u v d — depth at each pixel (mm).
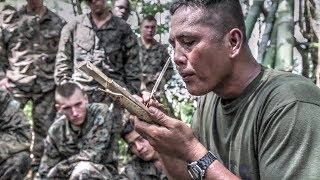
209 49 1615
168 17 7215
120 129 4824
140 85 5699
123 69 5688
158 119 1632
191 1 1620
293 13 7406
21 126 4254
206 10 1613
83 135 4453
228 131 1744
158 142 1646
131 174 4594
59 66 5609
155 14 7215
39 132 5809
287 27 7395
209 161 1620
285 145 1566
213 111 1811
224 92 1697
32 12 5875
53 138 4453
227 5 1630
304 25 7406
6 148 4137
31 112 5996
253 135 1660
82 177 4277
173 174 1844
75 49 5617
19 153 4184
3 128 4203
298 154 1549
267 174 1592
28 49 5832
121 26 5656
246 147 1683
